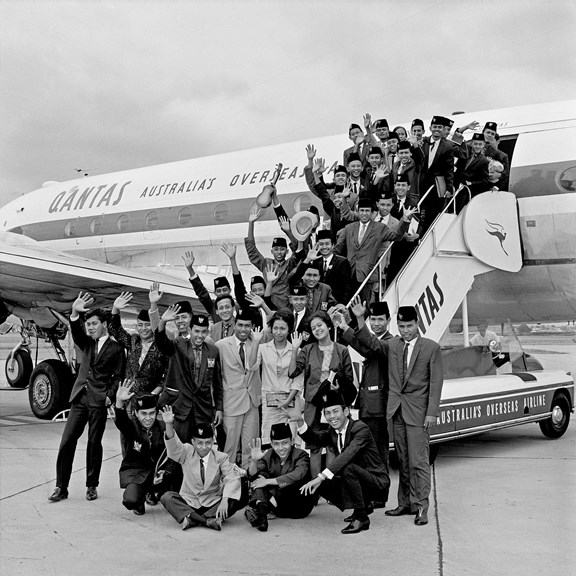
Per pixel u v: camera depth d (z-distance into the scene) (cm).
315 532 584
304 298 734
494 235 995
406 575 475
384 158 939
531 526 590
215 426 698
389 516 634
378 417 658
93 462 701
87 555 527
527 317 1225
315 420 653
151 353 717
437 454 932
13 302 1302
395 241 822
